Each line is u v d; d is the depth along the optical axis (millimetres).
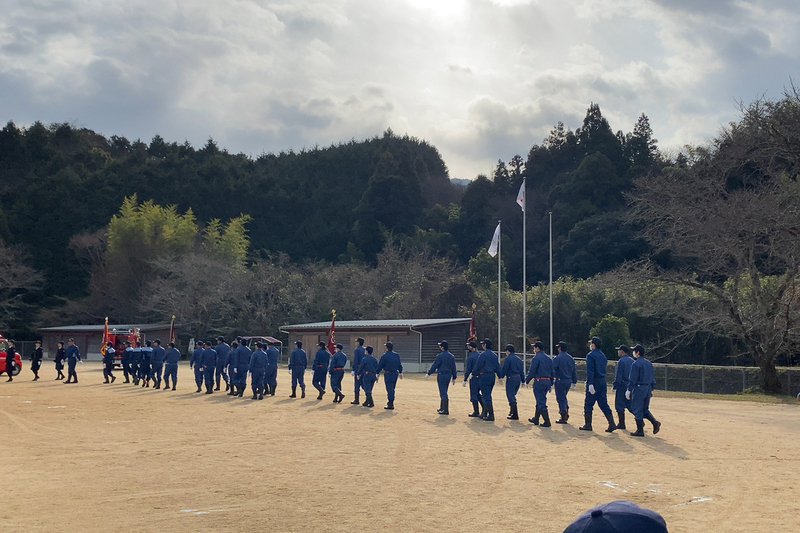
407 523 8078
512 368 18141
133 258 72438
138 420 17750
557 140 96688
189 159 111625
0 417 18344
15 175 100250
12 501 9125
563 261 73625
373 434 15336
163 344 63312
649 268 37906
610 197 79938
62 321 73625
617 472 11195
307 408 20578
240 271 68188
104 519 8227
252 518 8273
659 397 28219
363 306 63312
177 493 9609
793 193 31391
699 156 41188
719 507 8898
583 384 35000
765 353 32625
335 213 107875
